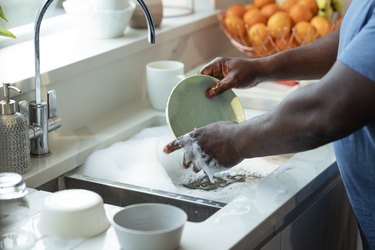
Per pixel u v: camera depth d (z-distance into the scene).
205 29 2.64
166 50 2.42
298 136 1.39
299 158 1.85
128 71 2.24
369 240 1.68
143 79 2.32
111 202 1.78
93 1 2.18
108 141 1.98
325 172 1.78
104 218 1.42
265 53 2.46
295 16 2.40
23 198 1.54
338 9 2.53
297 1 2.48
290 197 1.60
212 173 1.57
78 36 2.26
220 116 1.88
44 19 2.27
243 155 1.51
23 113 1.72
